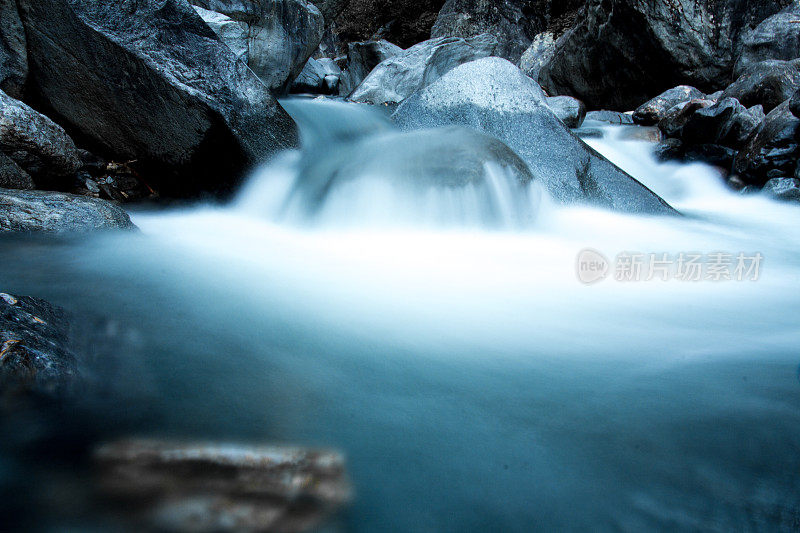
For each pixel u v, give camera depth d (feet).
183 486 4.58
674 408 6.48
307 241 15.31
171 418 5.74
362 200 16.08
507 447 5.65
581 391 6.93
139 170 20.24
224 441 5.33
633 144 33.04
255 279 11.34
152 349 7.48
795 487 5.10
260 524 4.32
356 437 5.69
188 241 14.70
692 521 4.69
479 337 8.63
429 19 72.38
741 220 22.07
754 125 30.04
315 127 24.12
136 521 4.27
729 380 7.27
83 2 17.42
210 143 18.81
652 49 41.78
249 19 30.89
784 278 13.00
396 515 4.62
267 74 33.24
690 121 31.12
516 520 4.65
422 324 9.12
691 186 28.91
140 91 18.35
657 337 8.82
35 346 5.97
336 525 4.44
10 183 14.96
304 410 6.18
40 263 11.16
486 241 15.42
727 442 5.81
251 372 7.05
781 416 6.32
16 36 18.48
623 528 4.60
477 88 22.22
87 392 5.95
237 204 19.21
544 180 20.26
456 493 4.94
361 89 40.60
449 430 5.95
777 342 8.69
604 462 5.45
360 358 7.70
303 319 9.12
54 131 16.38
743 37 39.34
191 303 9.57
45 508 4.35
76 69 18.67
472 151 16.53
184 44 18.43
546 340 8.57
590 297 10.87
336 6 68.59
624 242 16.67
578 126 36.68
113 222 13.88
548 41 60.23
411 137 18.17
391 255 13.79
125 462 4.83
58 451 5.03
